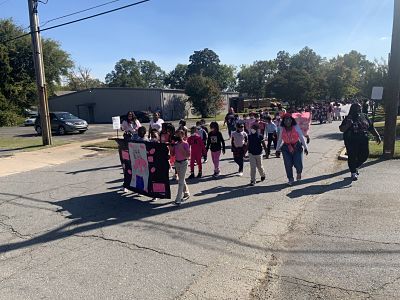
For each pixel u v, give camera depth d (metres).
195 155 10.34
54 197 8.86
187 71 118.75
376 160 11.53
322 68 82.62
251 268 4.82
